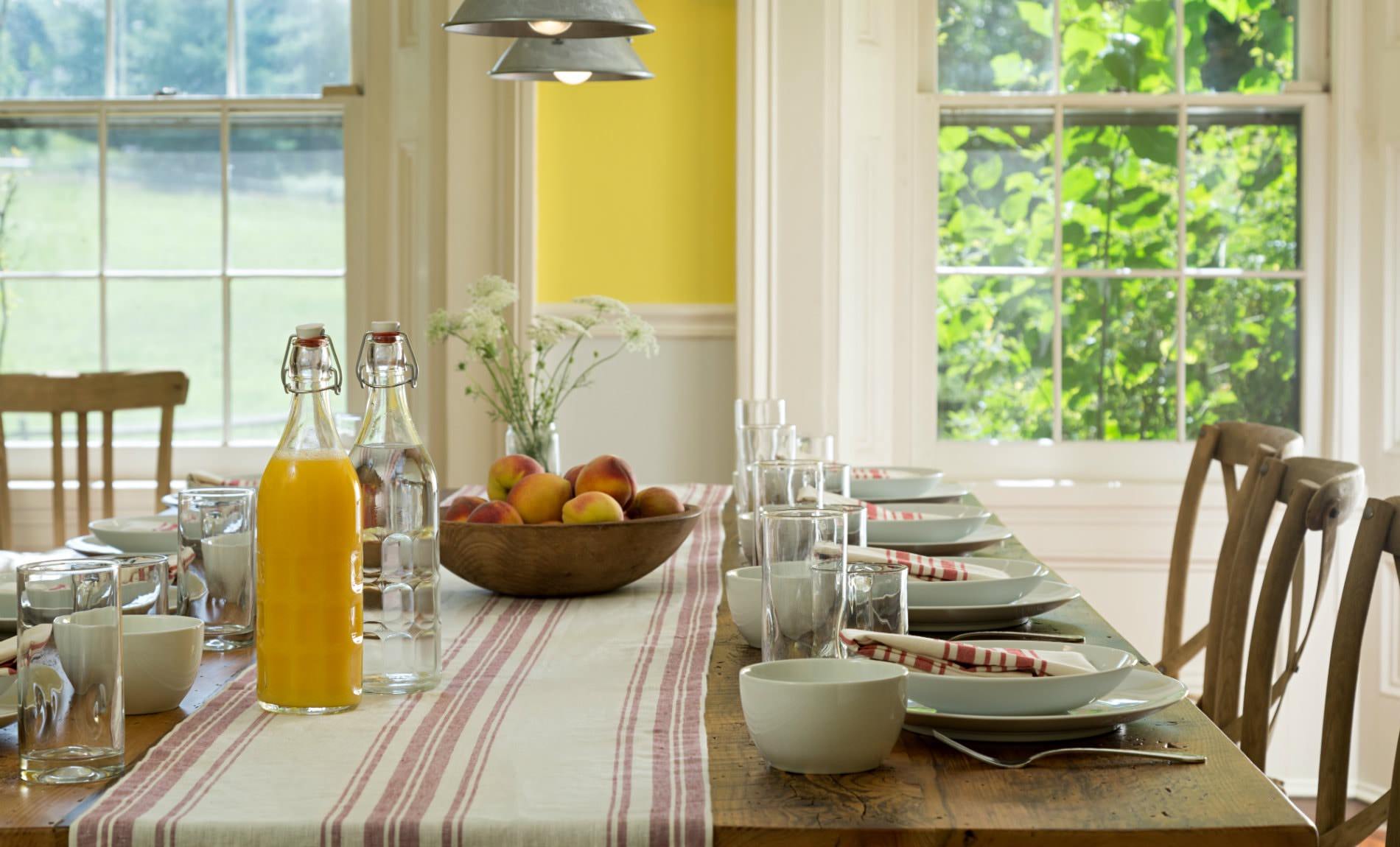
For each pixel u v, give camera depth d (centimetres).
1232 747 93
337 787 85
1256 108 341
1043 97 343
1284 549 151
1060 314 347
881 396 343
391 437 110
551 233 331
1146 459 346
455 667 118
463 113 327
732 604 125
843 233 324
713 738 96
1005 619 127
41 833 79
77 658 87
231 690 110
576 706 104
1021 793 83
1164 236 345
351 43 363
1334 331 335
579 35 192
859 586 101
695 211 329
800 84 320
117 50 366
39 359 368
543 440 212
